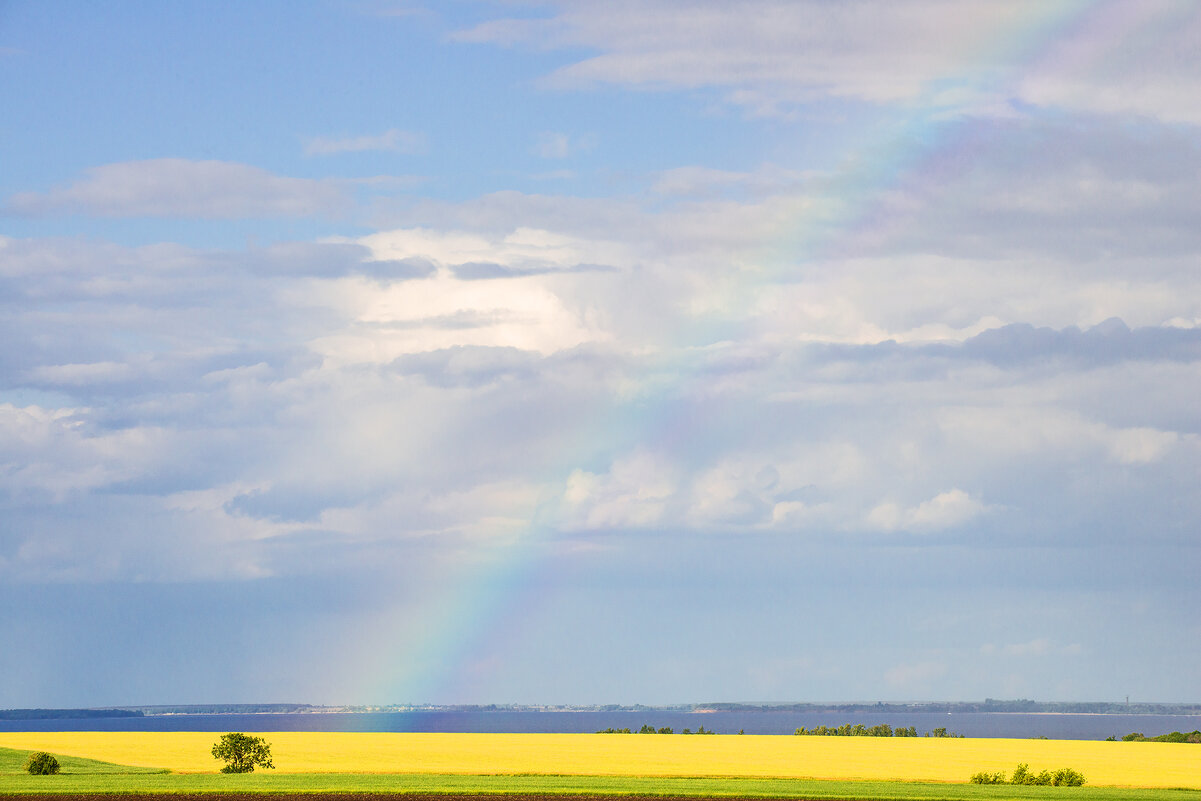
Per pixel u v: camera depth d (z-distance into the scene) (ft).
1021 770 258.57
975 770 300.81
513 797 215.72
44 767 273.13
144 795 218.18
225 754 285.43
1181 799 215.51
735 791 227.61
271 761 290.35
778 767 303.68
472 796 216.95
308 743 439.63
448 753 371.15
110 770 284.82
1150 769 310.24
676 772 281.33
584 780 250.57
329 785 236.22
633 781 247.91
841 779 260.42
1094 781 263.08
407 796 217.15
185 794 219.82
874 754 379.14
